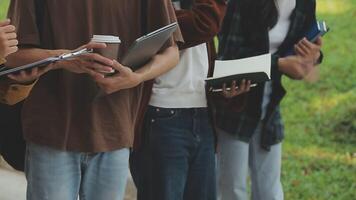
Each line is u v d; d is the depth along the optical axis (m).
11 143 3.37
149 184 3.87
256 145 4.51
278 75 4.40
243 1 4.33
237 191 4.47
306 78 4.60
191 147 3.88
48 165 3.21
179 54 3.79
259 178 4.57
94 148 3.21
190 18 3.77
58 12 3.17
